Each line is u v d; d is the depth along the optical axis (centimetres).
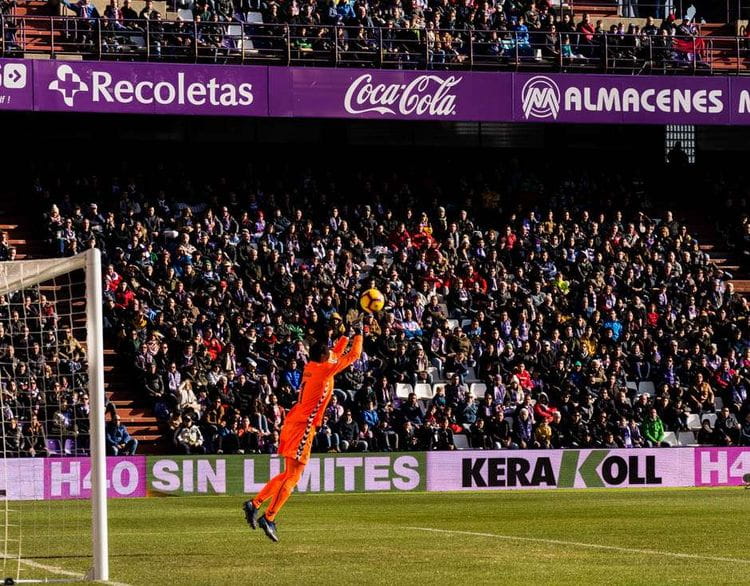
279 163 9388
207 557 3394
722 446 7581
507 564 3212
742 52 9844
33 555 3525
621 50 9300
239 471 6619
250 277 7906
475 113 8638
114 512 5331
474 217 9275
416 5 9200
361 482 6831
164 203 8388
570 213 9388
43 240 8144
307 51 8488
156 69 8056
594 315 8225
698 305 8662
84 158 9019
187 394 6975
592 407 7562
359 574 2980
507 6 9619
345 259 8100
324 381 3438
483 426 7269
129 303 7300
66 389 6375
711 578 2941
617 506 5653
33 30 8388
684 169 10062
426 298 8156
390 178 9319
